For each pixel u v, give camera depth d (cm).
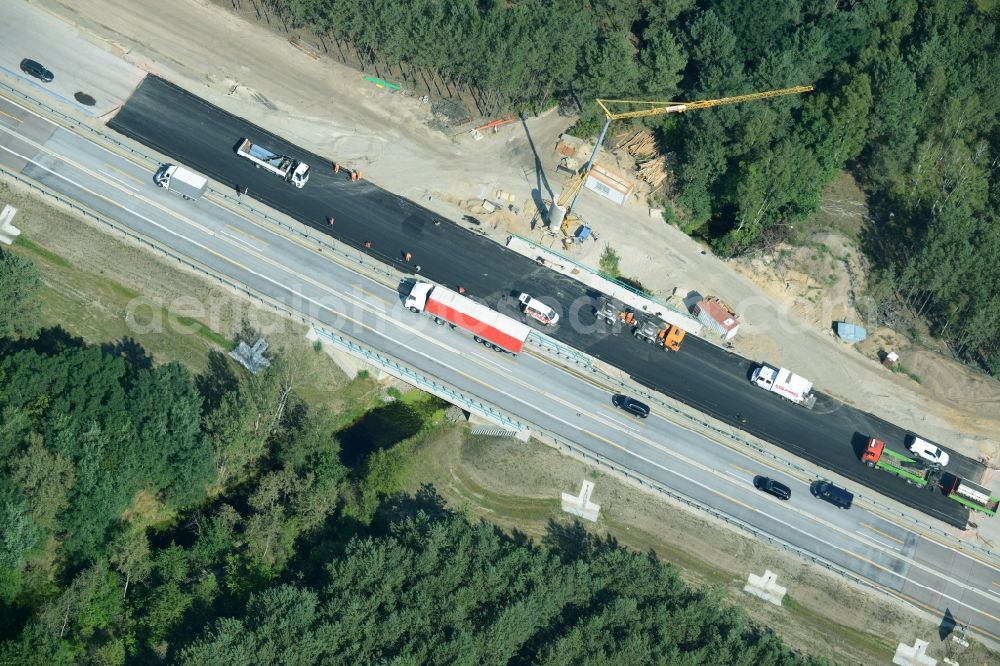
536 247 18212
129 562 13450
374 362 16488
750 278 18662
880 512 16625
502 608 13650
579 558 14838
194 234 17075
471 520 15475
